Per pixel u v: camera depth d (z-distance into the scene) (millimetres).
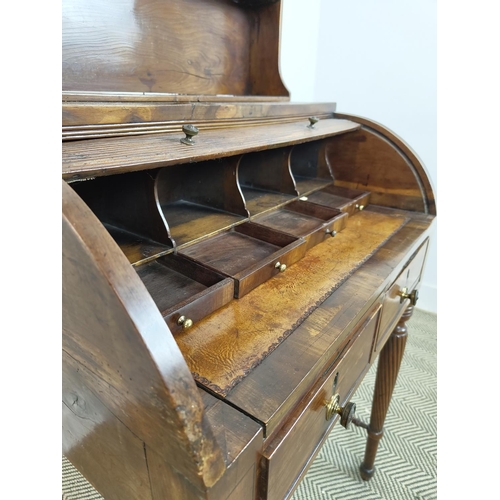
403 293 852
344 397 632
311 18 1736
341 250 798
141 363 309
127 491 451
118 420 392
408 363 1619
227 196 775
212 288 550
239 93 1061
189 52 879
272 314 559
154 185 578
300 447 481
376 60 1728
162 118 603
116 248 316
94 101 521
